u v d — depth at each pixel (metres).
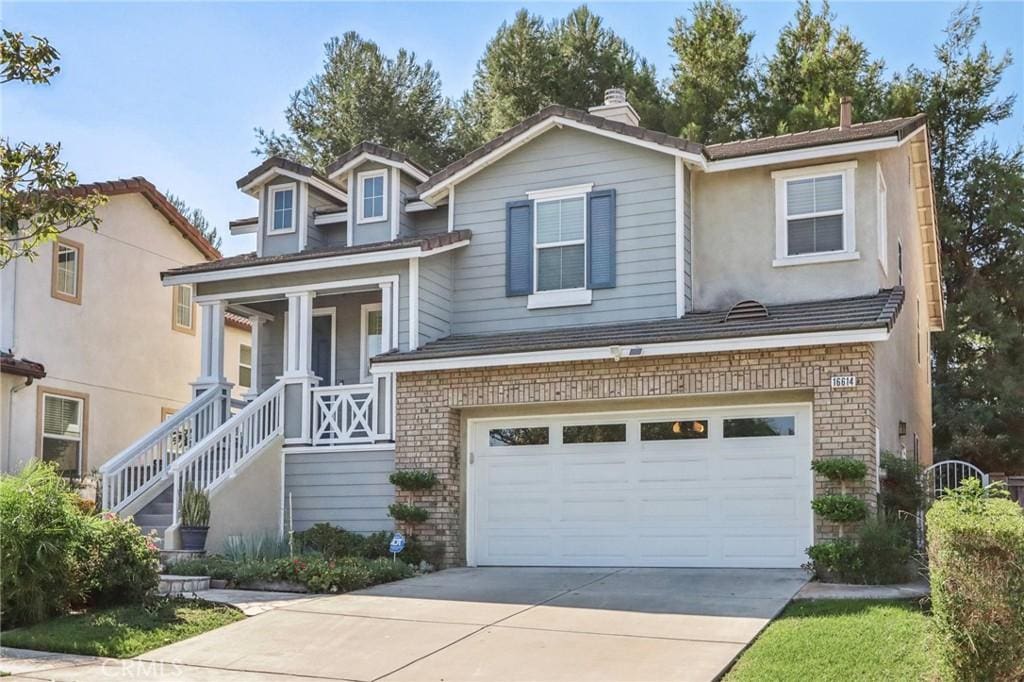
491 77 35.50
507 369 17.19
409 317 18.64
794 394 15.59
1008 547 8.90
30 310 21.44
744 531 15.73
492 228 19.66
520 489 17.31
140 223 24.73
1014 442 31.61
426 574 16.02
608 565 16.55
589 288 18.67
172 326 25.56
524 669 9.90
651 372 16.19
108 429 23.22
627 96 33.53
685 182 18.44
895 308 15.62
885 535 13.71
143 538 13.23
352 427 18.70
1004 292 33.66
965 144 34.41
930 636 9.89
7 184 12.27
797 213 18.08
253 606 12.93
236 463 17.95
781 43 34.47
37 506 12.16
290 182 22.19
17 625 11.81
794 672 9.43
